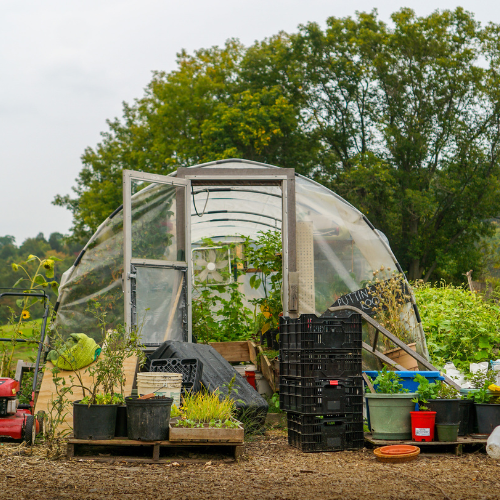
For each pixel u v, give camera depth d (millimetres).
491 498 3854
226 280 11258
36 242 75500
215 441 5086
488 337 9906
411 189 26688
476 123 27875
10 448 5477
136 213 7625
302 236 8625
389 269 8500
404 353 7961
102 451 5406
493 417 5816
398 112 27922
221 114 25906
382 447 5301
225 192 9648
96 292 7906
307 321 5629
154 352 6918
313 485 4199
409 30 27188
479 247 28906
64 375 6496
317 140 28922
